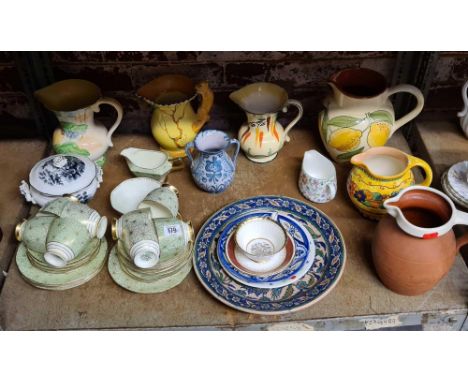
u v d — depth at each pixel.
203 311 0.95
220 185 1.11
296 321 0.94
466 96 1.24
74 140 1.14
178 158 1.22
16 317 0.95
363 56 1.22
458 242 0.93
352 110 1.10
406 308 0.96
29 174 1.15
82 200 1.06
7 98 1.28
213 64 1.22
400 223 0.88
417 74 1.23
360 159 1.04
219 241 1.02
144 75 1.24
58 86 1.12
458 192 1.12
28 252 1.00
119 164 1.24
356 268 1.01
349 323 0.96
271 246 1.00
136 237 0.91
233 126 1.35
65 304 0.97
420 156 1.31
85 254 0.99
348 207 1.12
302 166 1.13
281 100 1.14
